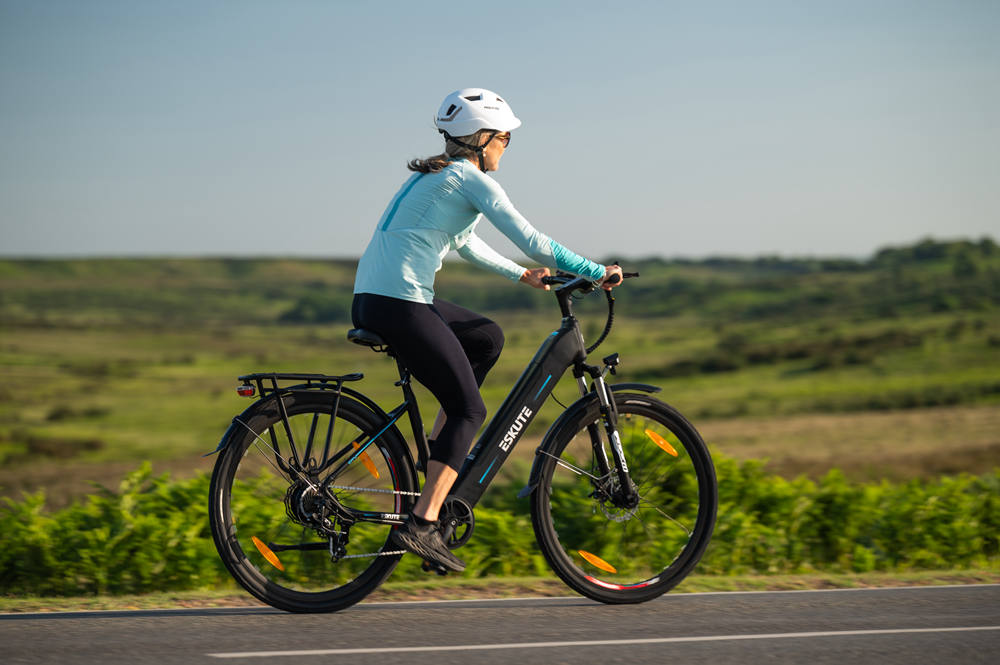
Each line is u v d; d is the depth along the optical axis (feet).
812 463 147.13
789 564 52.08
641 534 44.68
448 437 34.83
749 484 54.80
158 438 266.16
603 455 37.40
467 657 29.50
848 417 246.06
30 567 43.27
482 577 47.16
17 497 126.62
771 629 33.32
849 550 53.67
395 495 35.91
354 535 38.22
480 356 36.94
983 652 30.71
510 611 35.96
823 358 530.27
